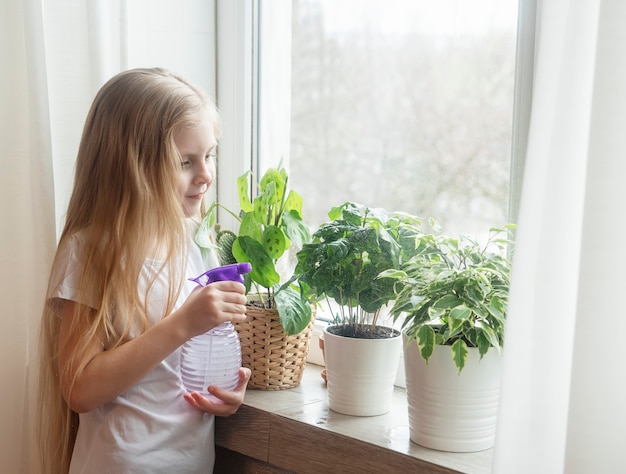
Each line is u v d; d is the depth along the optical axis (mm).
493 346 1077
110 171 1254
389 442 1144
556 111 898
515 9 1271
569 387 924
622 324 877
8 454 1450
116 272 1217
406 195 1441
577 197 911
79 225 1279
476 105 1332
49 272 1424
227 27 1607
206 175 1271
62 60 1451
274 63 1601
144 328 1230
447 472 1057
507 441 940
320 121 1554
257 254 1313
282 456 1248
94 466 1228
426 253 1203
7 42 1404
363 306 1253
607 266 867
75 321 1207
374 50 1465
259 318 1347
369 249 1209
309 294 1333
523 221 915
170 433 1247
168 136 1231
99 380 1169
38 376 1431
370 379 1241
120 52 1448
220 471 1392
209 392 1238
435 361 1091
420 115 1409
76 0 1437
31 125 1405
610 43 848
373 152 1482
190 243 1354
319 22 1534
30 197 1426
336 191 1544
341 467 1171
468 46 1335
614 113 854
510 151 1293
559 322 923
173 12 1560
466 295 1075
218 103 1644
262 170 1637
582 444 887
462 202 1363
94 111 1297
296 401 1325
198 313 1161
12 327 1446
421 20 1394
